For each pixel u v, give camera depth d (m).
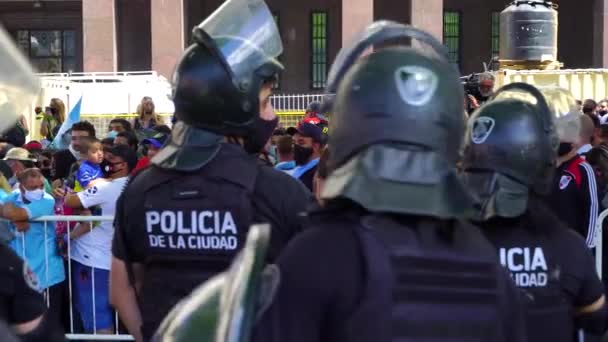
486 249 1.96
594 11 32.53
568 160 5.68
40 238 6.32
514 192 2.96
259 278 1.83
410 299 1.82
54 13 37.12
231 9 3.12
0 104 2.18
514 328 1.98
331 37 37.03
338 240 1.87
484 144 3.02
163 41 30.56
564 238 2.97
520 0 15.92
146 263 3.14
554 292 2.90
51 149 11.62
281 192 3.05
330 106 2.21
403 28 2.23
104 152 6.56
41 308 2.59
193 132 3.09
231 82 3.02
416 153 1.96
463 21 37.53
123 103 19.12
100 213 6.57
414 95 1.97
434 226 1.94
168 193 3.07
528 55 15.80
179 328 1.92
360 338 1.80
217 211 3.00
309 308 1.82
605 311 3.03
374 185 1.91
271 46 3.12
